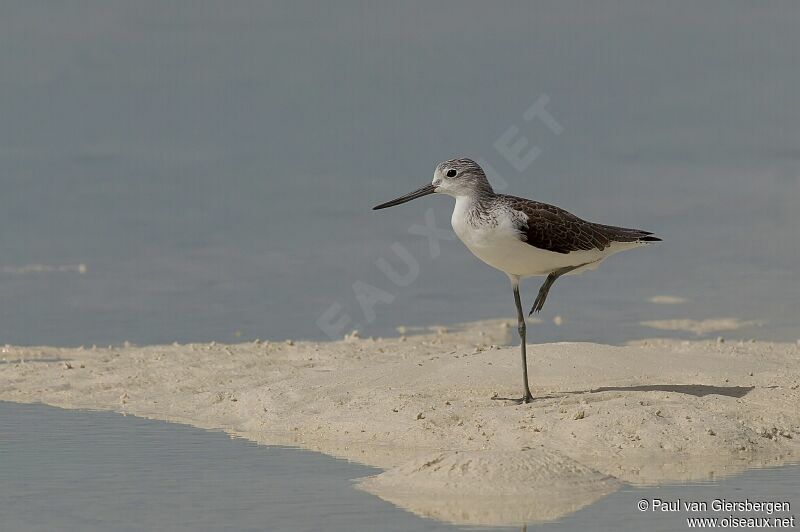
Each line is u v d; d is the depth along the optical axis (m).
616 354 14.87
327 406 13.76
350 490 10.95
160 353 17.00
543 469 11.05
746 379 14.21
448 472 11.08
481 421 12.81
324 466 11.77
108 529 9.93
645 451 12.02
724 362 14.87
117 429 13.33
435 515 10.23
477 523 10.03
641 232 14.05
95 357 16.91
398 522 10.05
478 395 13.77
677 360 14.83
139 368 16.05
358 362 16.05
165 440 12.85
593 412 12.75
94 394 14.99
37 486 11.12
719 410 12.94
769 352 16.17
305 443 12.70
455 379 14.34
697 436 12.23
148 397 14.80
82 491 10.99
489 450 11.52
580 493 10.78
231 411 14.05
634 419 12.52
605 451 12.01
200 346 17.53
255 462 11.95
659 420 12.54
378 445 12.53
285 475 11.45
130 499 10.72
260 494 10.86
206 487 11.06
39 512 10.38
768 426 12.58
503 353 15.03
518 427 12.53
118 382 15.41
